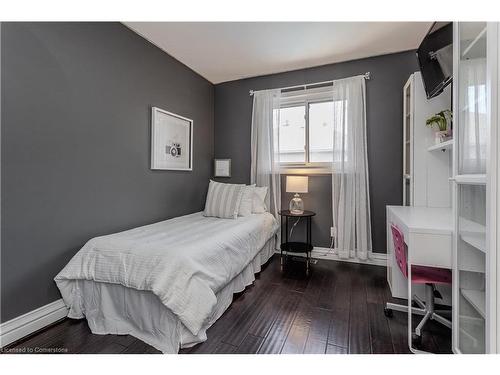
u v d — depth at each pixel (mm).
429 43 2082
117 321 1692
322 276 2664
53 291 1785
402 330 1701
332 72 3211
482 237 1246
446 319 1762
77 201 1941
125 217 2375
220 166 3859
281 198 3537
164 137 2850
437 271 1691
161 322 1542
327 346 1540
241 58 3059
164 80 2875
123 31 2340
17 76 1570
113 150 2246
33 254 1670
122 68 2332
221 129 3877
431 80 2084
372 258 3016
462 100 1395
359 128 2998
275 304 2068
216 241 1955
